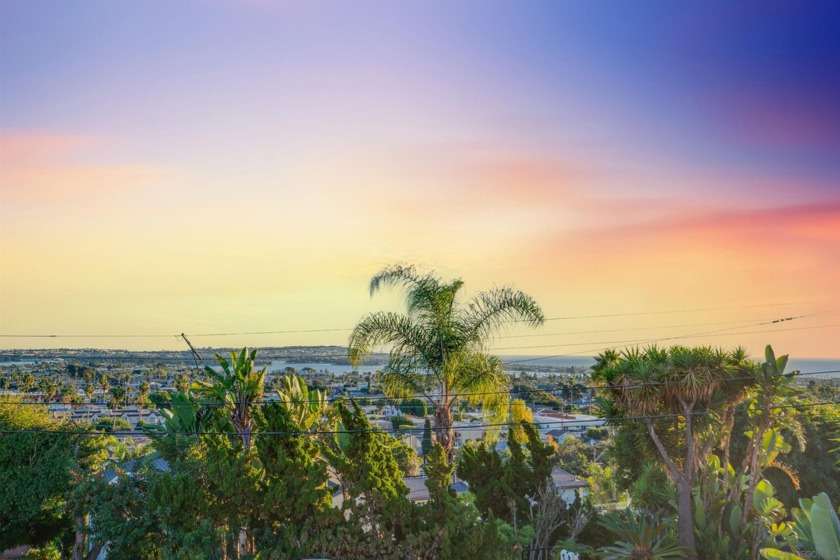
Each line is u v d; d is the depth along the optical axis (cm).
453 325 3145
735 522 2950
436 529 2202
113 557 2597
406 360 3144
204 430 3391
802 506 2577
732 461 3969
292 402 3042
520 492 3038
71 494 2780
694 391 2783
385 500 2294
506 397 3203
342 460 2414
